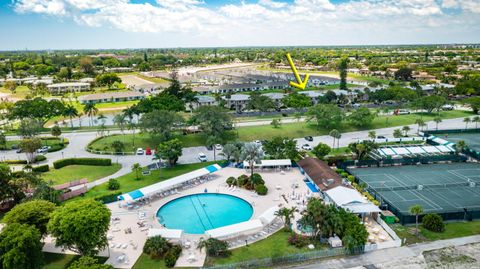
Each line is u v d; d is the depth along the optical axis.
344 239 77.88
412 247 80.69
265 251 79.12
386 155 140.12
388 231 86.12
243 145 132.00
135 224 92.19
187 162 139.50
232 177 118.75
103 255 77.88
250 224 85.62
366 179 120.62
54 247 81.06
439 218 87.94
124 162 140.38
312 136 175.50
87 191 111.69
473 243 82.00
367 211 90.06
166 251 77.75
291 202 104.31
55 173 127.00
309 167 124.69
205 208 103.12
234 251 79.44
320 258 76.75
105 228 74.44
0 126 199.00
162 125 153.12
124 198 99.44
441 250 79.31
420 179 120.12
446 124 199.38
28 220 76.25
